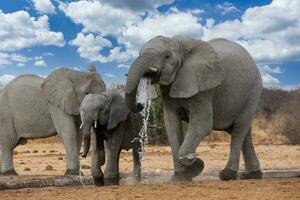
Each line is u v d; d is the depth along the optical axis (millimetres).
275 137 43156
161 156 24281
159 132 30797
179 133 12008
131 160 22766
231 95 12391
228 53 12586
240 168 18766
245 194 9219
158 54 11086
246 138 13672
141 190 9977
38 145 34406
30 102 15977
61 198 9336
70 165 15000
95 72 15570
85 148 12086
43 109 15812
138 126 13094
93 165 12453
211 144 33812
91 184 13609
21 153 28047
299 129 36906
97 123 12312
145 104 11414
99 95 12375
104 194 9578
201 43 11828
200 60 11641
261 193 9336
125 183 13406
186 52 11719
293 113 43719
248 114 13008
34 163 21891
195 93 11383
